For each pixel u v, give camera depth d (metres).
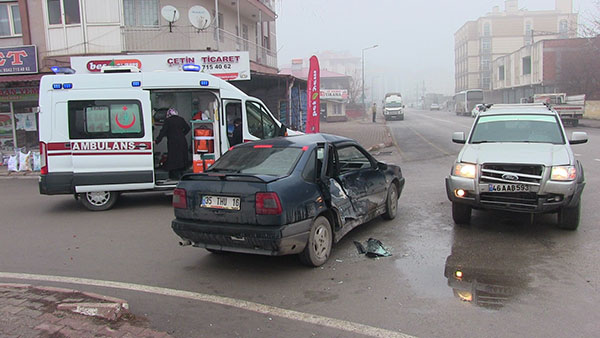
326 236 5.57
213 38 19.25
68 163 8.78
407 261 5.54
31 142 17.66
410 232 6.79
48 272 5.46
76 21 18.11
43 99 8.73
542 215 7.55
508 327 3.82
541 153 6.43
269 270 5.38
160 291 4.80
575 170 6.16
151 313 4.24
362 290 4.70
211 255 6.02
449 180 6.73
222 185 5.14
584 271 5.05
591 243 6.00
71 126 8.76
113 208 9.29
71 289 4.82
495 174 6.29
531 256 5.58
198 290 4.82
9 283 4.89
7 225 7.97
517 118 7.78
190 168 10.17
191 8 17.12
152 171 9.03
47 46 18.12
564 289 4.58
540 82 50.69
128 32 17.95
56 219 8.40
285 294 4.65
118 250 6.34
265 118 10.41
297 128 23.92
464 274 5.06
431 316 4.06
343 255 5.84
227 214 5.08
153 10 18.34
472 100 55.66
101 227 7.71
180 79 9.11
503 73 67.06
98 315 3.89
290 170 5.36
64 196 10.95
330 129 32.47
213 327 3.94
